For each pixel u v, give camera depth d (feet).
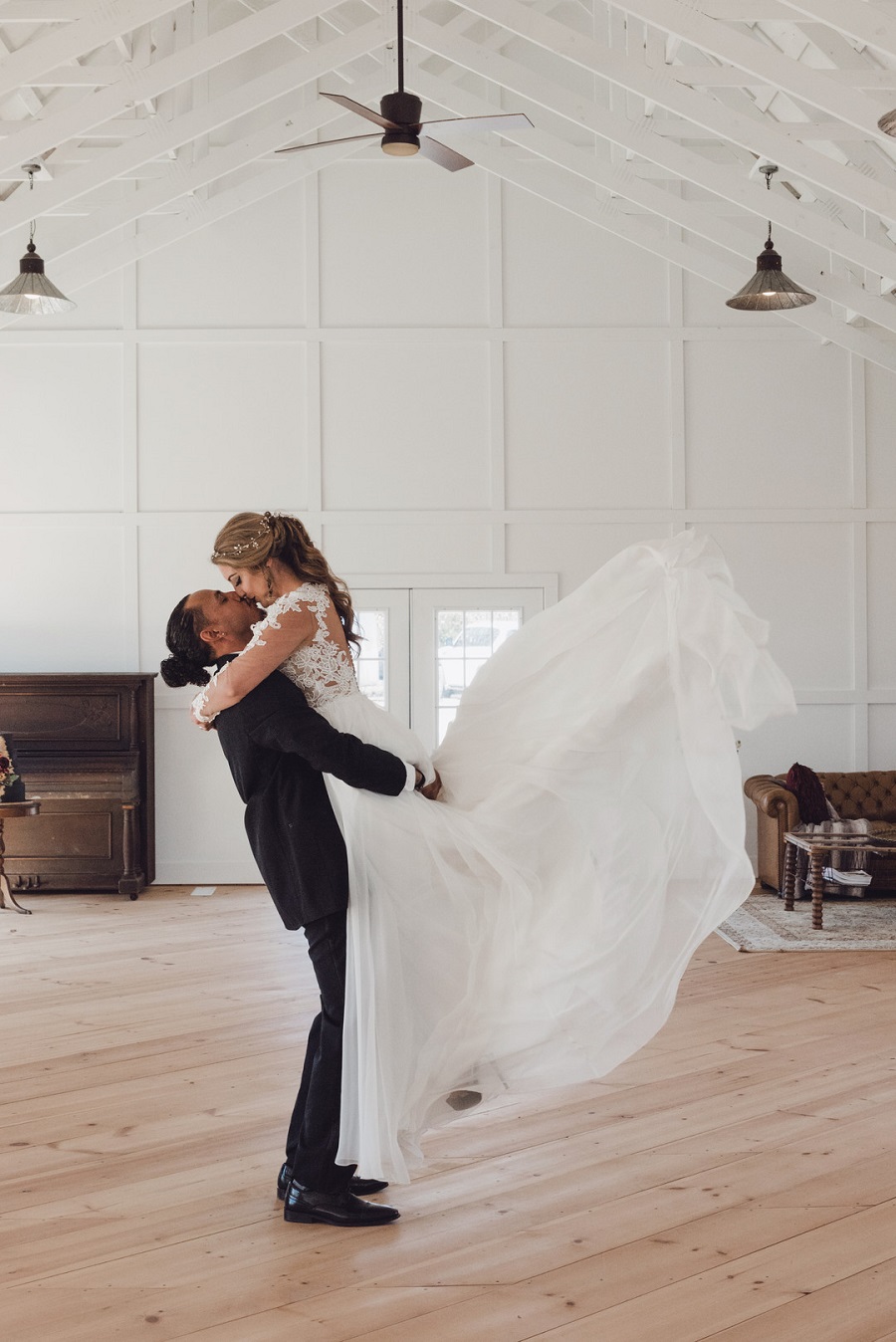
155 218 28.91
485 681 11.16
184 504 29.04
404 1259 9.29
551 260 29.27
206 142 27.99
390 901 9.87
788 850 24.84
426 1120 9.95
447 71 28.99
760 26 24.79
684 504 29.30
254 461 29.09
